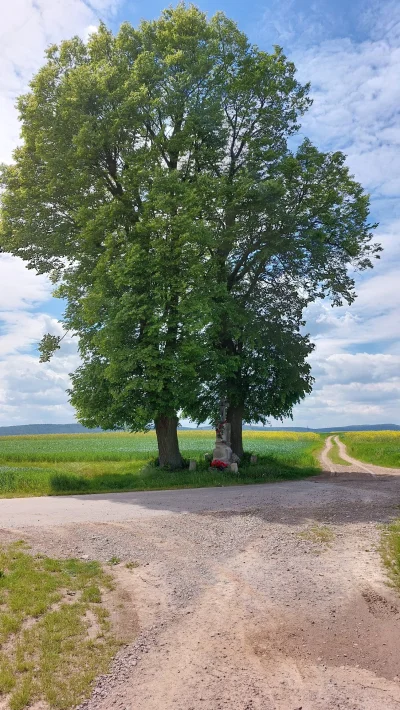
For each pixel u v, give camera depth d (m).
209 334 21.88
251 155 24.70
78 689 5.50
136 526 12.11
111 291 22.02
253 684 5.65
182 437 74.88
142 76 22.78
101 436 80.25
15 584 8.12
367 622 7.11
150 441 61.72
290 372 25.62
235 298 25.41
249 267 25.78
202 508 14.36
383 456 33.31
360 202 25.44
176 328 22.28
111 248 21.30
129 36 24.58
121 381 21.58
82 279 23.44
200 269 21.20
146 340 21.36
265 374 24.83
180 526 12.11
